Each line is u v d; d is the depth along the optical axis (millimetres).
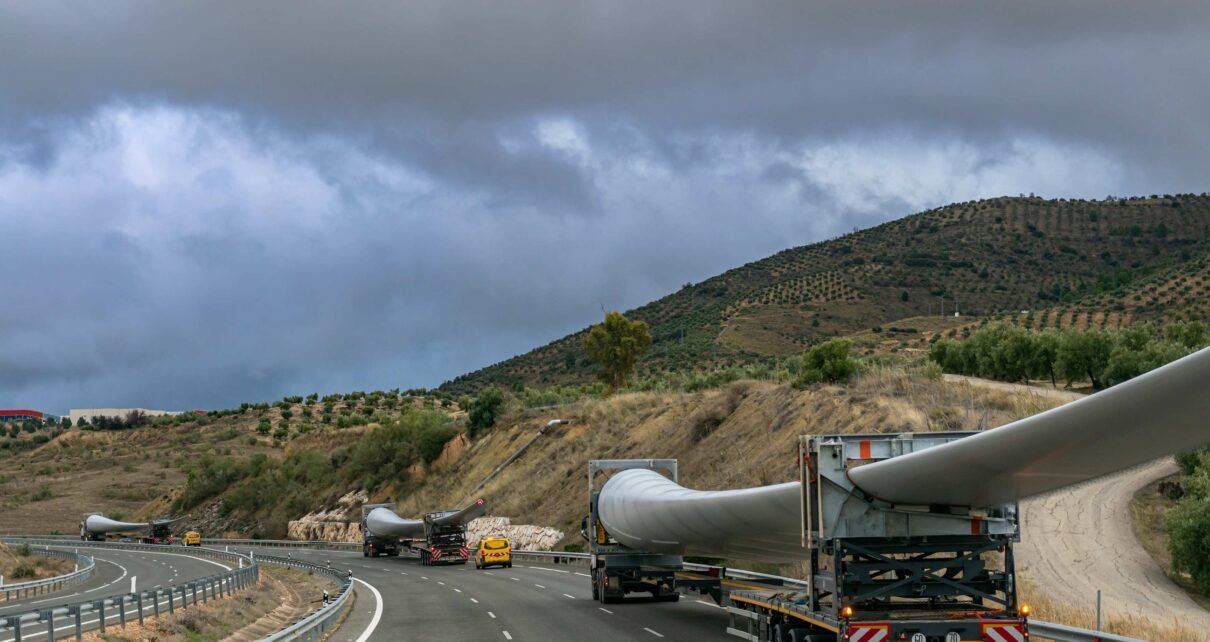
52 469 177375
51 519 142250
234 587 41125
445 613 33594
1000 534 17719
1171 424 13461
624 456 71312
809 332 166625
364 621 31703
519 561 65500
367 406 199375
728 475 55406
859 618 17000
